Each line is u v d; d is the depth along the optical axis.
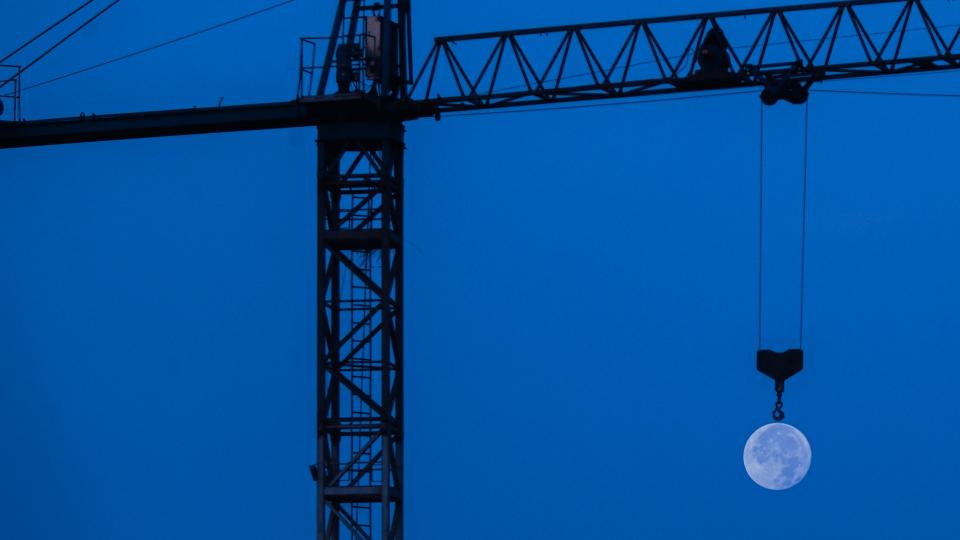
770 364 96.25
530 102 111.31
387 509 107.44
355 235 109.50
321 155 110.19
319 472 108.00
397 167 111.44
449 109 110.88
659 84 109.50
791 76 108.75
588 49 109.81
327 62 110.56
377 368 109.06
